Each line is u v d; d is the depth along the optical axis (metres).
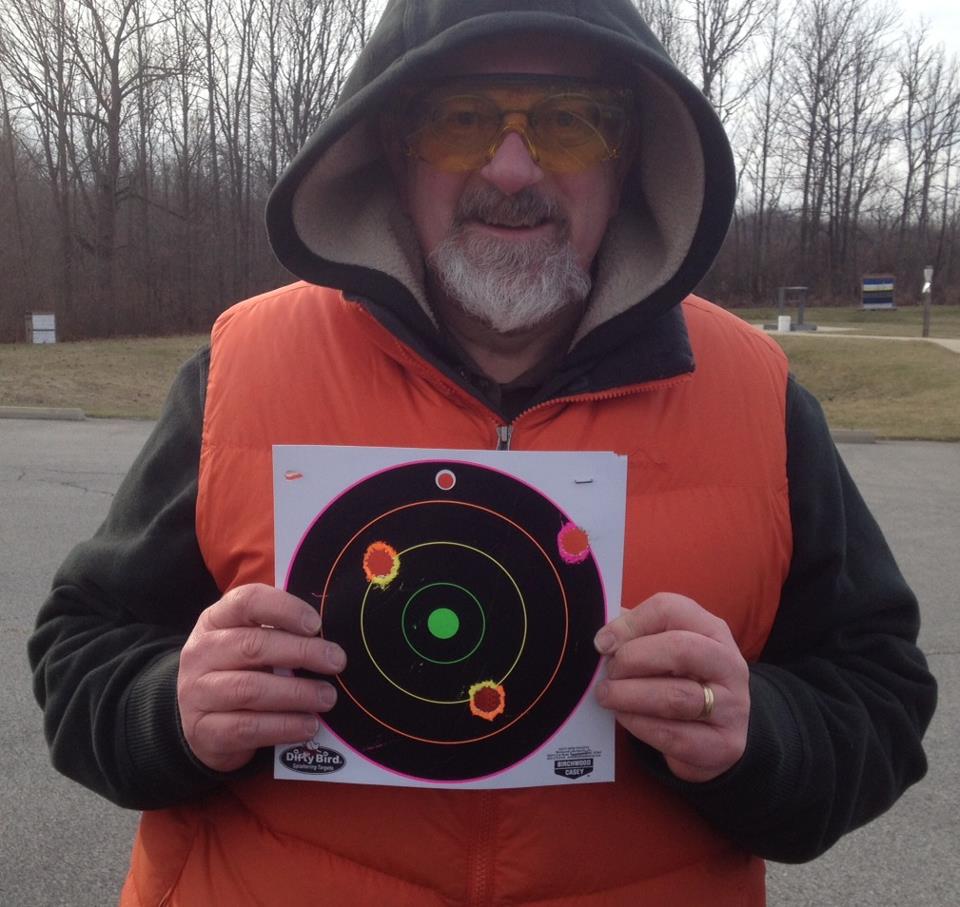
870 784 1.20
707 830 1.22
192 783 1.14
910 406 13.23
